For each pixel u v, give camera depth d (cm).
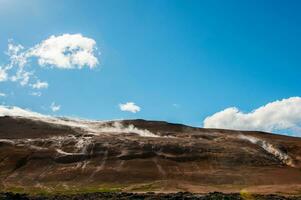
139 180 15275
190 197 9762
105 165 16750
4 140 19700
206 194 10550
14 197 9494
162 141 19375
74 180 15350
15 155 17562
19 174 16062
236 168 16888
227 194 10512
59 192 13112
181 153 18112
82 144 18825
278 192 12125
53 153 17775
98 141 19100
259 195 10519
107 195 10462
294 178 15625
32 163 17038
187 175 15750
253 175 15888
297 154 19600
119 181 15188
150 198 9781
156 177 15588
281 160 18975
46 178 15575
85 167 16538
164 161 17275
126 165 16725
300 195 11250
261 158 18262
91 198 10006
